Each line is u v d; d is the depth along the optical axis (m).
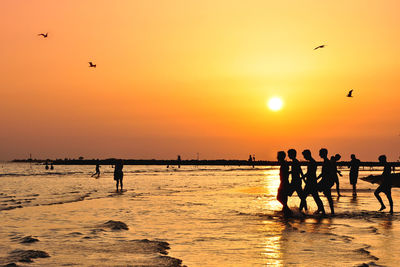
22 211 17.22
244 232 12.12
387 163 16.78
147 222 14.17
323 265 8.23
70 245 10.16
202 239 11.05
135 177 59.47
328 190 16.23
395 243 10.39
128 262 8.42
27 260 8.52
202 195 25.75
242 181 46.59
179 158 165.50
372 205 19.50
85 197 24.22
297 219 14.90
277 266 8.18
